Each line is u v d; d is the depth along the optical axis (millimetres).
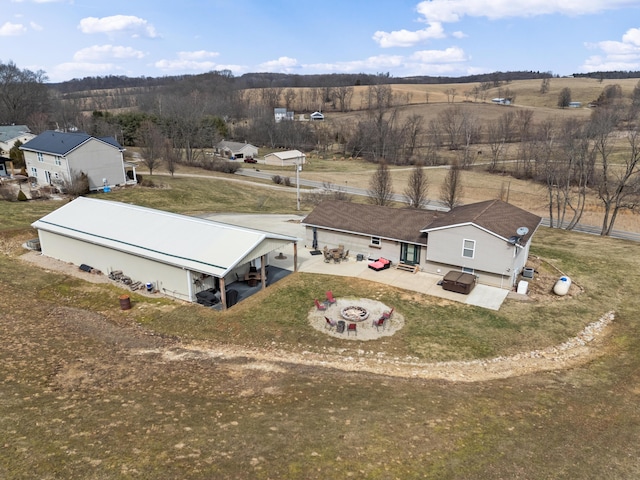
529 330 20469
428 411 13672
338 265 28156
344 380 15961
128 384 14930
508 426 13023
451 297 23641
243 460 10789
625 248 33500
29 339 17922
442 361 18000
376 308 22297
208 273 21328
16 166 54906
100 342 18453
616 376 16766
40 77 93562
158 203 45594
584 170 47688
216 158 76438
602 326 21156
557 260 29734
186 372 16234
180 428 12133
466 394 15141
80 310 21859
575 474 10883
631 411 14148
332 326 20359
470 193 63594
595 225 48500
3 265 27016
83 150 44938
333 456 11141
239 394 14625
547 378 16672
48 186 45125
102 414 12641
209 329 20141
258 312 21594
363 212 30594
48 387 14195
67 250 27969
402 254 27781
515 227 24781
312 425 12547
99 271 26625
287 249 30984
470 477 10625
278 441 11672
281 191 59094
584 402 14711
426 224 28094
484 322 21047
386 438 12031
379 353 18438
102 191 46781
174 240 24562
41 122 79500
